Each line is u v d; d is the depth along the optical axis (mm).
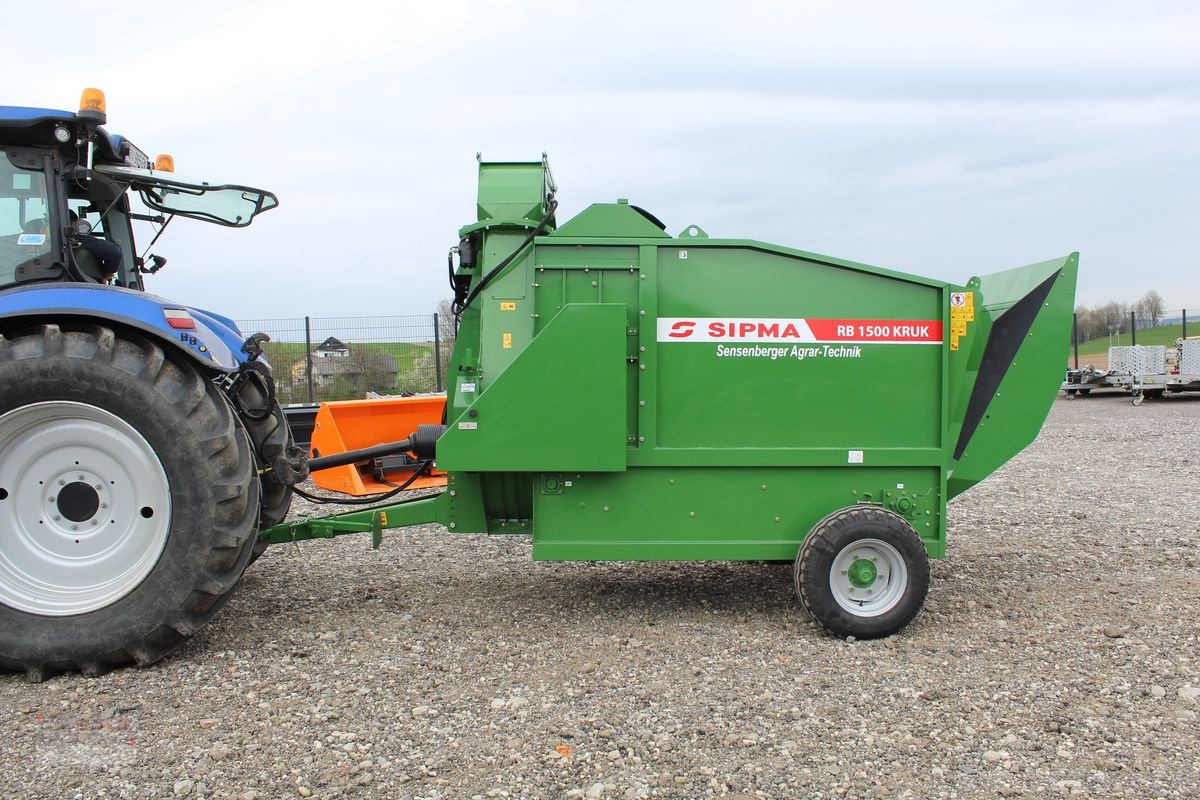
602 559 4359
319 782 2816
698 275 4328
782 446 4348
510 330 4410
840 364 4352
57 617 3793
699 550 4359
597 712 3357
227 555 3895
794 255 4312
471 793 2748
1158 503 7605
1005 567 5531
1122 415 16453
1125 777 2824
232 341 5328
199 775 2875
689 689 3586
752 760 2961
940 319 4359
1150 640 4094
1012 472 9633
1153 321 26781
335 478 7926
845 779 2828
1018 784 2789
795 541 4395
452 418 4801
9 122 3977
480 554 6133
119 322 3898
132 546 3924
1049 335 4695
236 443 3973
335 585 5289
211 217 5387
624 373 4195
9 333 3990
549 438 4207
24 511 3914
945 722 3244
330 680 3713
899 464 4367
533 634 4316
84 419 3898
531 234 4625
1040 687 3561
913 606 4180
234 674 3795
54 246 4145
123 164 4812
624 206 4367
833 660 3918
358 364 15789
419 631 4375
